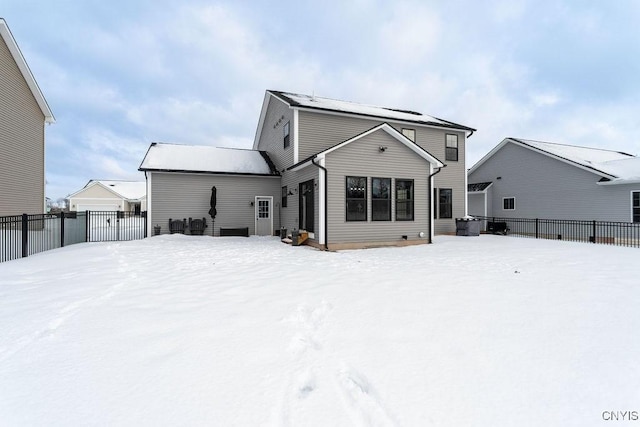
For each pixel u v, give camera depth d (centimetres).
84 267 707
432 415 200
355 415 201
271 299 451
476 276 598
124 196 3662
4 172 1283
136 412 204
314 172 1138
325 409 207
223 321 364
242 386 234
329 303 431
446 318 370
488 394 222
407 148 1189
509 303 424
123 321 364
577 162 1662
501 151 2111
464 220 1571
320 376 247
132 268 696
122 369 258
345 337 320
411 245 1179
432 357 276
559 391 225
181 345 301
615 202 1541
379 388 230
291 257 876
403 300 442
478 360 270
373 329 340
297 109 1388
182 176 1480
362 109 1627
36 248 1010
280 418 198
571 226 1705
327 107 1452
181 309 408
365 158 1127
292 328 345
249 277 601
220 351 289
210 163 1576
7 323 360
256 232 1590
